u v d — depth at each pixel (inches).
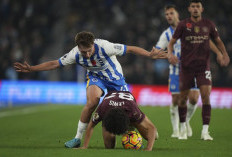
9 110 2239.2
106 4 3216.0
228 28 2883.9
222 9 2999.5
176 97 1300.4
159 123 1544.0
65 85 2672.2
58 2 3277.6
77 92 2647.6
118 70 1026.7
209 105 1171.3
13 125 1588.3
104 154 839.1
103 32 3009.4
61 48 2994.6
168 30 1330.0
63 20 3201.3
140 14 3056.1
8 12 3240.7
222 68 2642.7
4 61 2871.6
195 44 1147.9
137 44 2824.8
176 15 1316.4
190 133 1273.4
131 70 2711.6
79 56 988.6
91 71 1029.8
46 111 2060.8
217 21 2915.8
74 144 990.4
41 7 3228.3
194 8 1131.9
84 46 940.6
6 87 2610.7
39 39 3026.6
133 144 925.8
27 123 1638.8
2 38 3068.4
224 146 1035.3
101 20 3132.4
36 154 856.3
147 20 2972.4
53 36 3110.2
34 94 2669.8
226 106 2390.5
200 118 1665.8
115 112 850.1
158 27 2923.2
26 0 3255.4
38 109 2210.9
